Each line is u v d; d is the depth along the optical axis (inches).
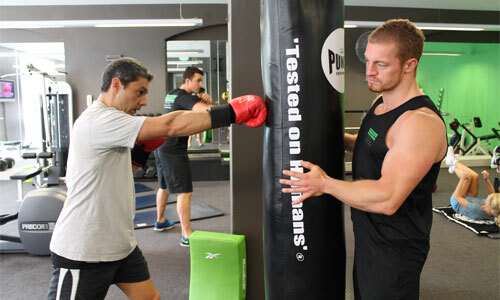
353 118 288.2
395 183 43.5
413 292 50.0
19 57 349.7
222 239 85.9
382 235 49.8
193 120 53.7
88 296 57.0
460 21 281.0
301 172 51.8
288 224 52.9
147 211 184.7
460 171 163.6
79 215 56.4
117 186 58.7
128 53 266.4
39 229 126.2
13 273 116.3
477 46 329.4
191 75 128.2
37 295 102.0
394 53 45.1
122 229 59.5
